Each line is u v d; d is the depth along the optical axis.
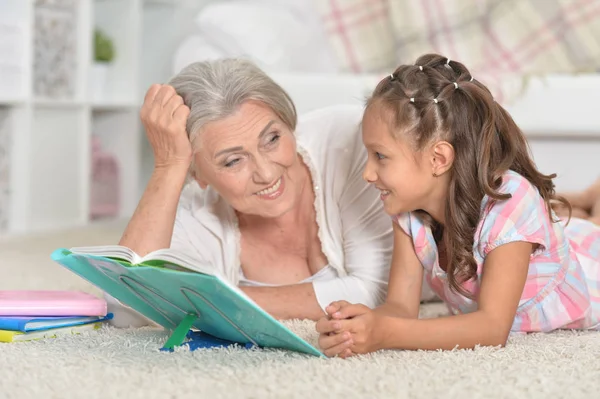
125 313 1.95
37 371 1.51
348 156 2.11
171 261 1.52
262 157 1.85
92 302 1.88
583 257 1.98
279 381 1.43
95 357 1.61
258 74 1.88
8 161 3.84
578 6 3.86
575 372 1.50
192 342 1.73
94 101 4.31
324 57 4.04
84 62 4.21
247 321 1.57
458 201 1.71
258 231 2.14
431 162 1.70
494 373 1.47
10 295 1.91
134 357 1.60
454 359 1.56
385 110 1.68
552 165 3.51
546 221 1.76
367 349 1.59
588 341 1.77
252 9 3.86
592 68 3.80
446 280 1.82
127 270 1.56
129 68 4.57
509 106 3.43
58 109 4.12
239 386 1.41
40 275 2.74
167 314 1.75
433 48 3.92
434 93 1.68
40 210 4.09
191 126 1.87
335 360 1.56
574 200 2.69
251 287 2.03
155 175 1.93
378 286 2.04
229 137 1.83
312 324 1.94
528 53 3.88
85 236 3.81
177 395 1.36
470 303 1.82
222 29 3.71
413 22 3.91
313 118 2.21
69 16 4.12
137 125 4.59
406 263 1.86
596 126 3.40
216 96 1.84
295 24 3.95
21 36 3.76
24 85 3.79
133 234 1.90
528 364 1.55
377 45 3.98
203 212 2.12
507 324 1.66
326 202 2.10
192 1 4.79
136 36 4.56
